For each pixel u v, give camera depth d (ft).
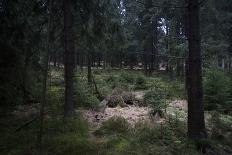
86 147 28.27
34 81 55.11
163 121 39.50
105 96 60.29
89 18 43.98
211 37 79.30
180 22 82.69
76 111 44.78
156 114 43.98
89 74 74.90
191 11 32.17
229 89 55.77
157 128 34.35
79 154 27.04
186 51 68.95
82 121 37.73
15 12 42.14
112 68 155.22
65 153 27.20
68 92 40.40
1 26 42.01
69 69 40.65
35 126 35.32
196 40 32.09
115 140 30.48
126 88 78.07
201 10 78.38
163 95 56.13
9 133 32.30
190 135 32.22
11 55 45.73
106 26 45.75
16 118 39.09
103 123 37.04
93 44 49.93
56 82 73.77
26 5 41.52
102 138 32.27
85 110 47.32
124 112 47.67
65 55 40.86
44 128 34.40
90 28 45.68
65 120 37.11
